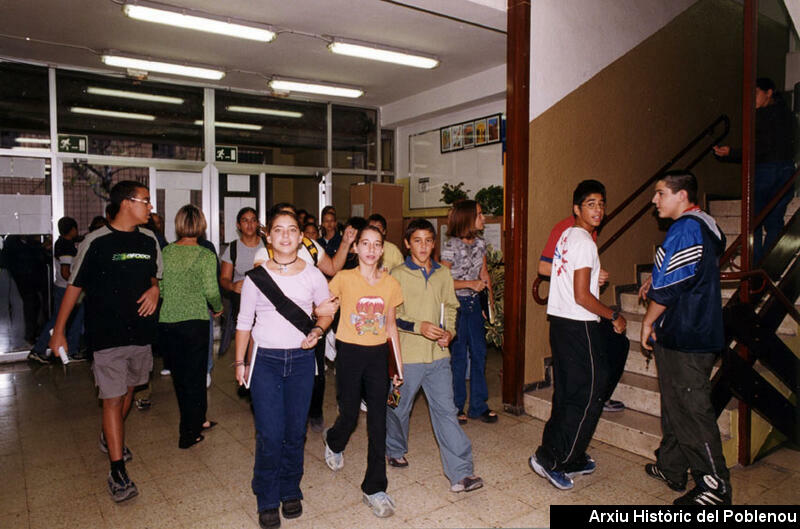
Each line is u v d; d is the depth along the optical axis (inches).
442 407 123.4
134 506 118.6
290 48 247.8
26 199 259.9
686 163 230.8
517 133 172.4
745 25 134.0
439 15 193.8
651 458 139.7
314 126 342.3
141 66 261.3
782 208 166.4
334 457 132.6
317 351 156.8
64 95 268.1
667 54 220.8
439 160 335.3
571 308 121.9
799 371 139.6
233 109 314.7
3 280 253.9
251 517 114.1
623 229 193.6
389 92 326.6
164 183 295.7
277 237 109.7
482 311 167.5
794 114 169.5
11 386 211.8
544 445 127.3
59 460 143.0
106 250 122.6
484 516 114.2
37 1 194.5
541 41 177.3
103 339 121.2
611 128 200.8
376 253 114.0
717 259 112.9
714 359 114.5
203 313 147.6
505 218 176.9
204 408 152.7
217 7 202.4
